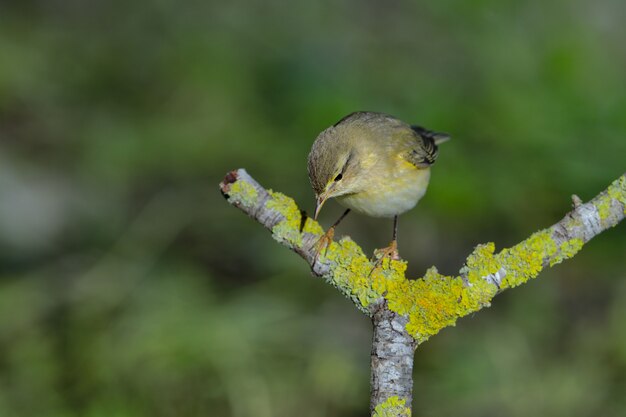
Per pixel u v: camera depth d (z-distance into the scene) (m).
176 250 13.79
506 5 14.48
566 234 6.24
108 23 17.19
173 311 12.26
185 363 11.70
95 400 11.59
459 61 14.38
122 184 14.89
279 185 14.02
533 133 12.97
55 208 14.82
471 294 6.20
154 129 15.26
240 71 15.36
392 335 6.17
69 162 15.57
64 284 13.30
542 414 11.62
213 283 13.17
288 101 14.45
